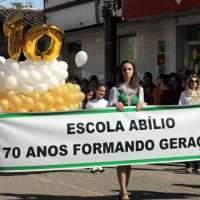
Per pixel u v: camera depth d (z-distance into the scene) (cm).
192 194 980
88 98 1385
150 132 902
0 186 1061
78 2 2066
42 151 879
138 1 1616
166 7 1516
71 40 2223
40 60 1156
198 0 1409
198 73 1555
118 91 915
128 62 919
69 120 884
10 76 1116
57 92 1155
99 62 2042
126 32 1936
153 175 1177
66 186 1063
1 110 1105
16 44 1153
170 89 1426
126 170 905
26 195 980
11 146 873
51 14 2267
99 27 1998
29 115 875
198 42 1692
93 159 890
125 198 898
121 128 894
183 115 913
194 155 918
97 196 972
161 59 1792
